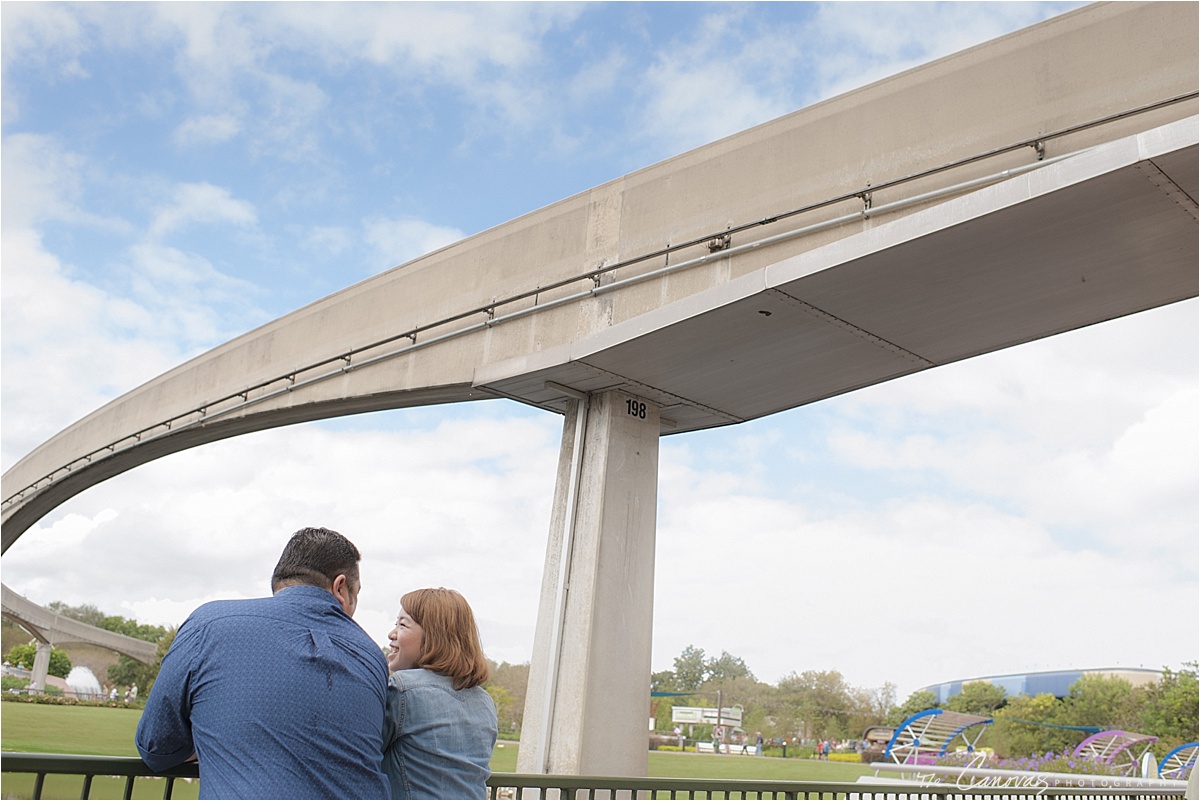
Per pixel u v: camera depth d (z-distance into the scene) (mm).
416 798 3006
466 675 3250
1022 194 6691
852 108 9656
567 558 10367
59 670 94312
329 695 2678
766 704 93625
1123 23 8016
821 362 9742
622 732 9906
